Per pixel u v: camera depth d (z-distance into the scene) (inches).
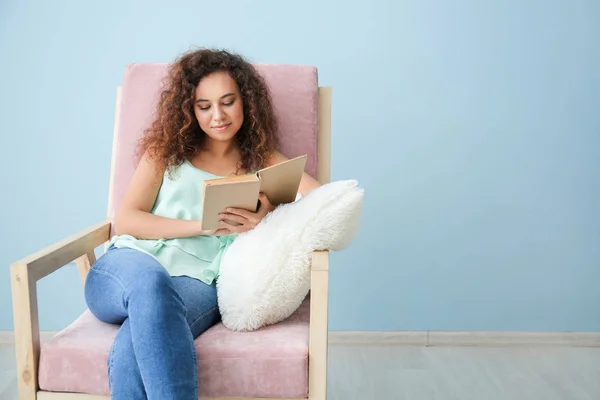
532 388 82.3
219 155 64.4
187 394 47.2
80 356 51.3
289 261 54.9
